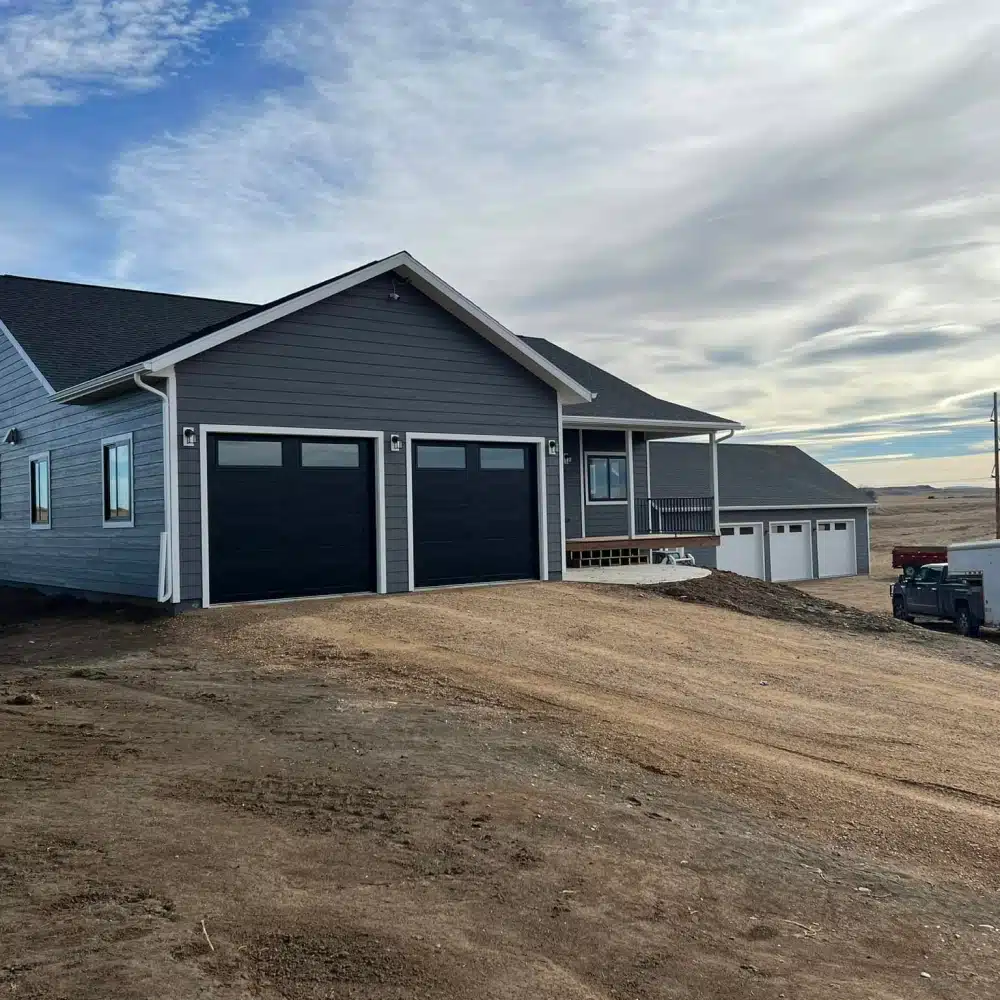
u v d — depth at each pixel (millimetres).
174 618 13078
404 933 4172
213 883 4562
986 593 20859
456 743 7387
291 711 8250
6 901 4215
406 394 15945
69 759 6648
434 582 16359
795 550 36312
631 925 4500
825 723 9398
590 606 15055
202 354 13742
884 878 5516
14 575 19844
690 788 6832
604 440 23734
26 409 19094
